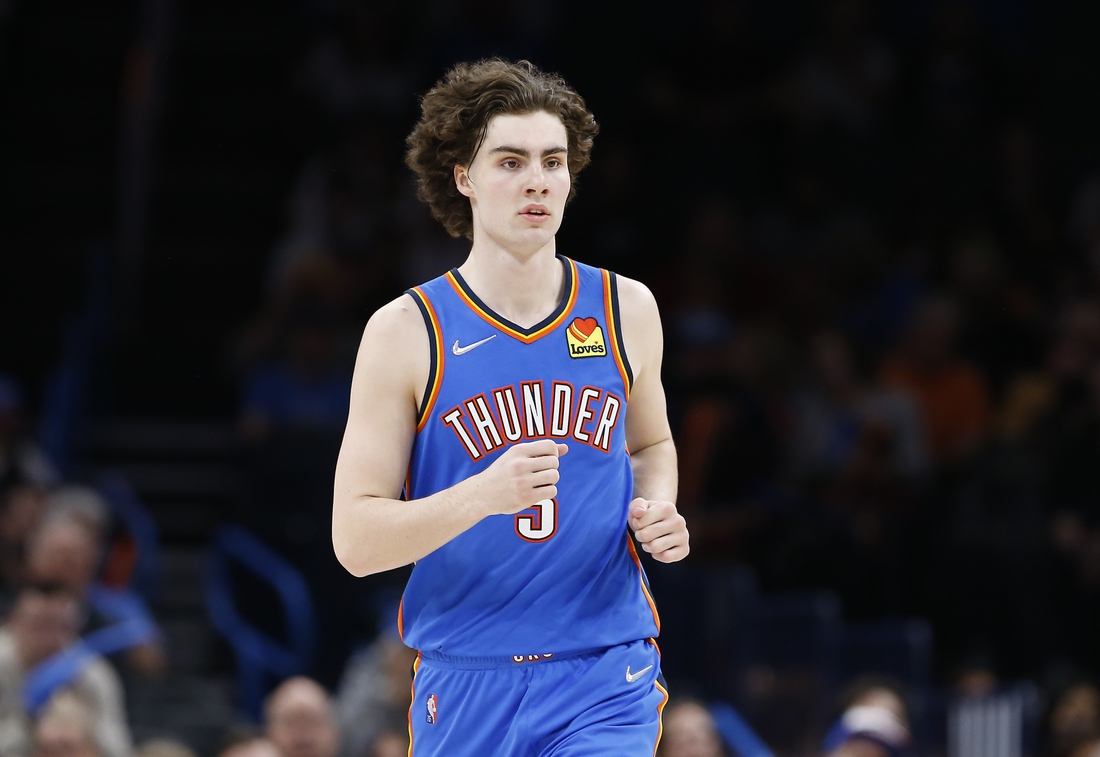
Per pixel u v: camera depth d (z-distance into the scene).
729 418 34.16
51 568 28.89
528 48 45.62
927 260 41.66
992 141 45.12
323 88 45.66
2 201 47.88
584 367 12.57
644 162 43.97
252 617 33.81
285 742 25.64
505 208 12.27
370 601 33.81
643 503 12.33
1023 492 33.88
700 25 44.72
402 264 40.53
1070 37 48.00
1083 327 36.59
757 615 29.72
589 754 11.88
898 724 25.80
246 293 46.81
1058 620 33.22
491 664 12.34
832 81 44.38
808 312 39.53
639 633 12.55
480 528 12.26
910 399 36.09
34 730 25.88
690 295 38.62
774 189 43.66
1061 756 28.66
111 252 44.84
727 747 27.94
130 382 44.69
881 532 33.50
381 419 12.31
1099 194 43.84
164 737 32.53
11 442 35.38
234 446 41.97
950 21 45.62
